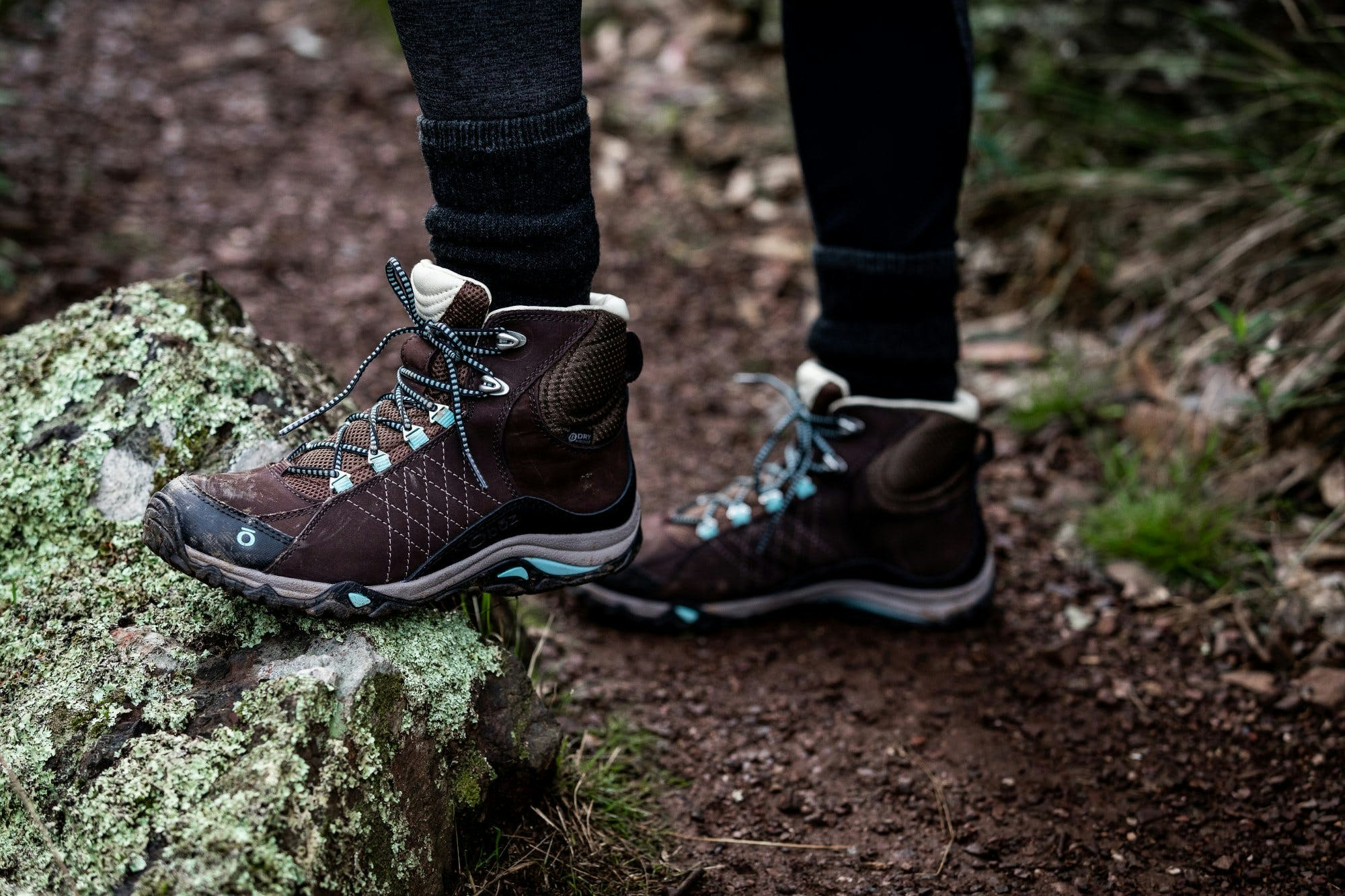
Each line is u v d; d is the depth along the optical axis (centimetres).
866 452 175
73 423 142
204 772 107
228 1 452
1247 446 214
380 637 123
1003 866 144
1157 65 287
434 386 124
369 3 429
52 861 106
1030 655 182
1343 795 153
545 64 111
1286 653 177
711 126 356
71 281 263
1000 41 325
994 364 260
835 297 168
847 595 185
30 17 407
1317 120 259
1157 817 150
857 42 153
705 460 235
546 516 131
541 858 138
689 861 144
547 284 121
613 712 167
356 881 110
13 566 137
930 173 158
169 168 330
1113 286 267
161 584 129
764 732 166
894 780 157
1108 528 204
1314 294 232
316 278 288
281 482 123
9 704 118
